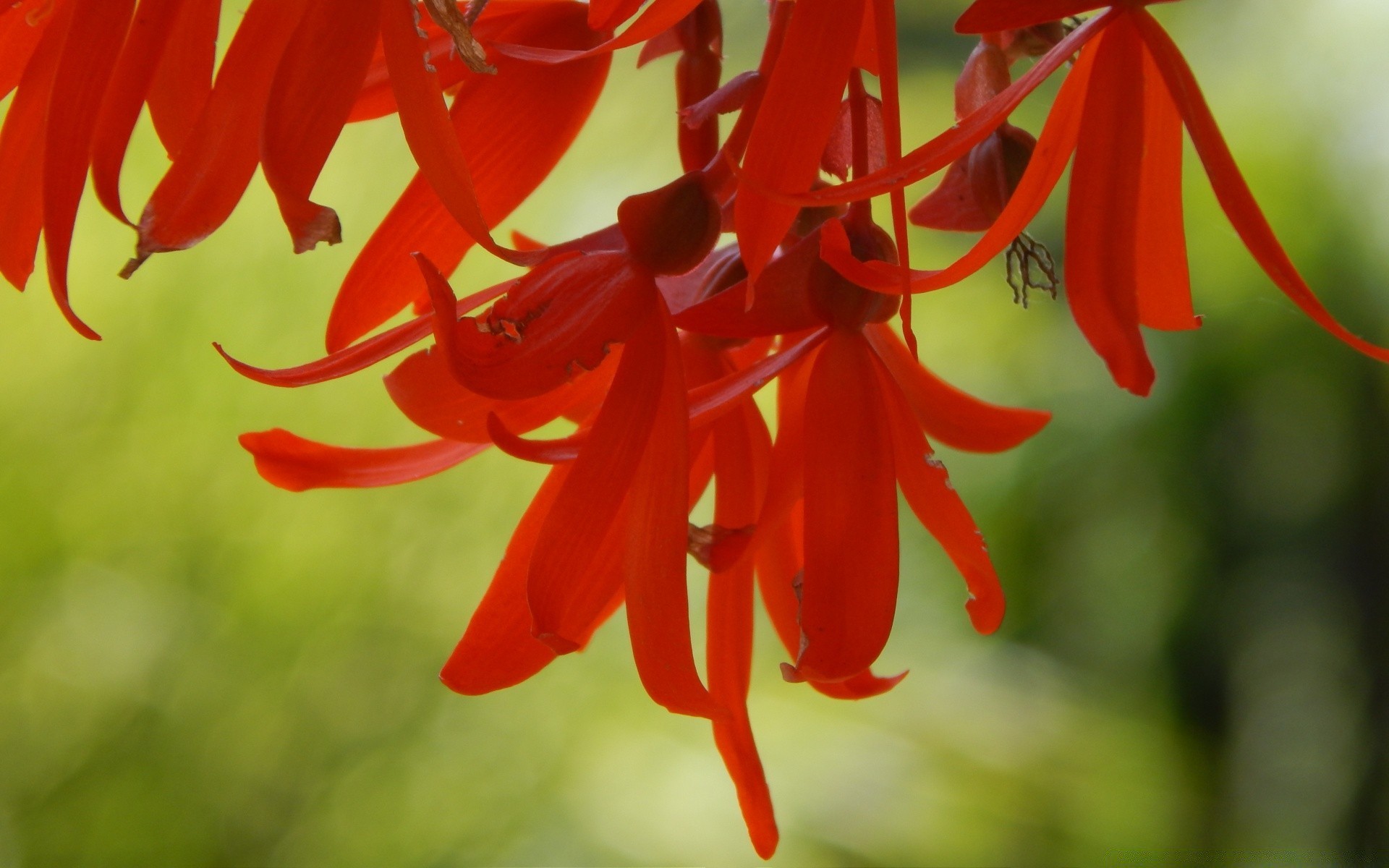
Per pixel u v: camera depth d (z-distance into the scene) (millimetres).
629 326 491
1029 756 2229
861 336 503
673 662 485
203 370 1326
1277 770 2307
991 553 2508
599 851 1583
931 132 2250
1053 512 2492
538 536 488
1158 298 509
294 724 1353
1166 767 2307
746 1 1559
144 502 1313
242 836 1331
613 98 1540
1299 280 477
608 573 503
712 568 509
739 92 503
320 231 470
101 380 1289
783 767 2045
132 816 1284
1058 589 2480
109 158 473
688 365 525
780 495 510
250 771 1337
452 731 1452
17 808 1253
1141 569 2451
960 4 2391
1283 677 2363
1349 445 2311
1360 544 2324
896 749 2135
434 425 504
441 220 499
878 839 1988
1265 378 2344
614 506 489
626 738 1667
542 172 508
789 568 526
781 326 502
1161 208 502
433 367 503
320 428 1359
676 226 495
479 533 1413
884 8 466
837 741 2107
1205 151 482
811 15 469
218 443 1335
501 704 1519
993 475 2529
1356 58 2342
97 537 1302
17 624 1264
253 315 1346
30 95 503
